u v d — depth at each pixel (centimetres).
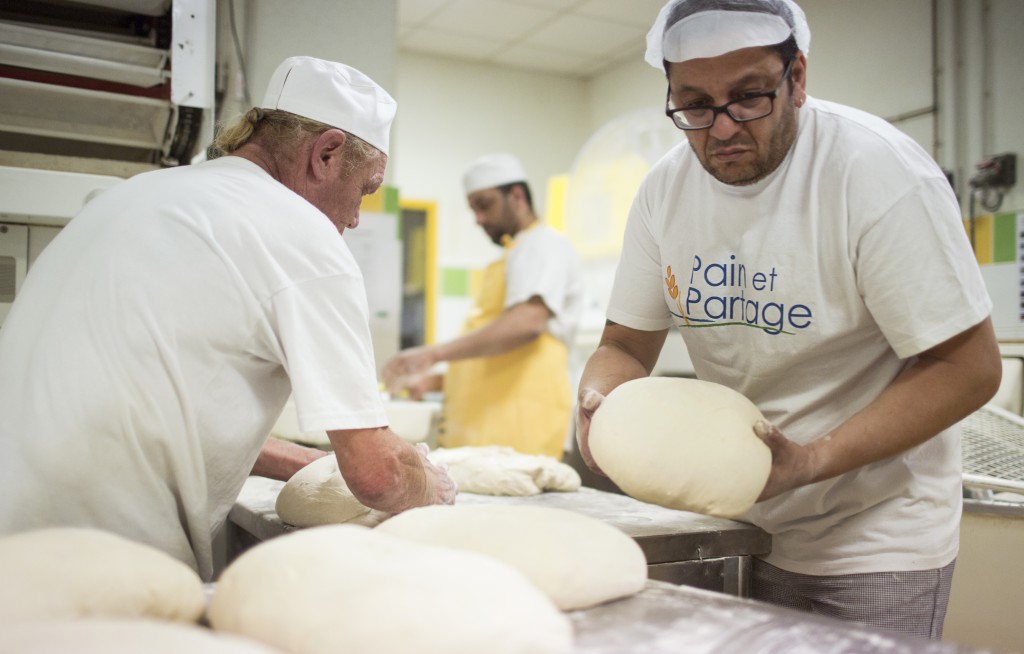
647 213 128
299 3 196
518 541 80
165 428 96
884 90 315
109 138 155
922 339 100
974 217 277
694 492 99
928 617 114
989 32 280
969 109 286
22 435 93
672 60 103
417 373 248
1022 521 146
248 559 71
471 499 152
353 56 201
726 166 106
